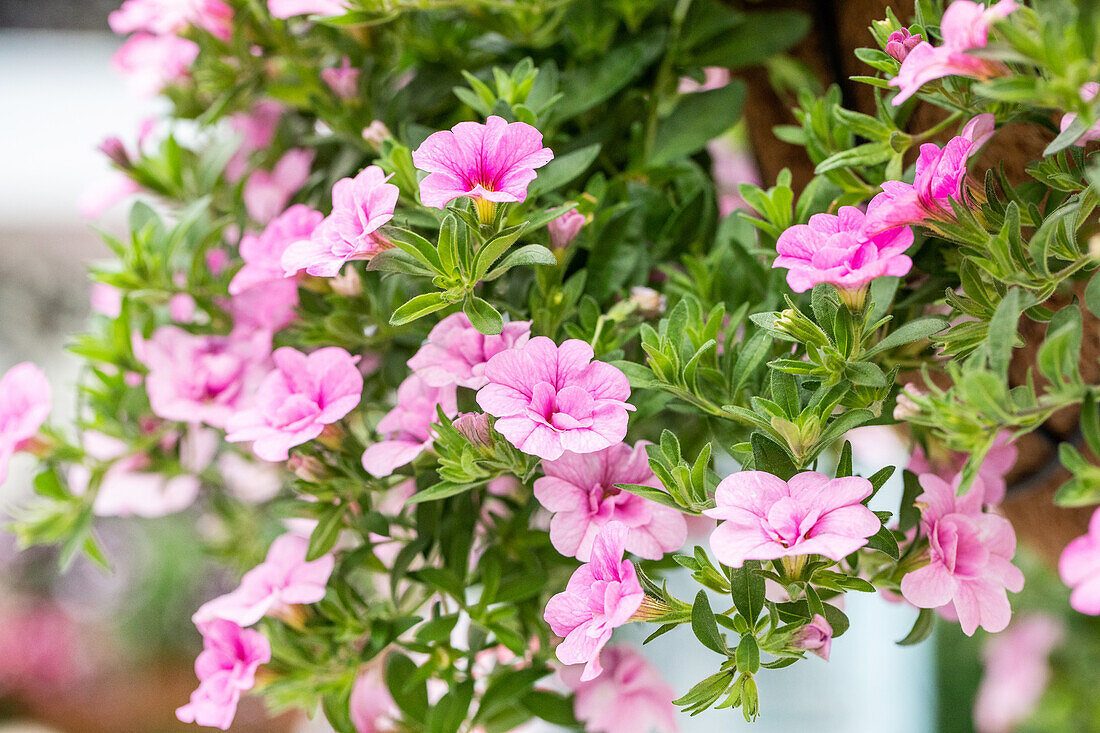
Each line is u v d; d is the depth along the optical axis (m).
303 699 0.63
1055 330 0.53
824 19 0.65
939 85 0.57
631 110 0.65
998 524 0.56
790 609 0.55
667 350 0.57
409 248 0.55
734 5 0.67
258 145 0.71
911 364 0.60
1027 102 0.54
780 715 1.38
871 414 0.55
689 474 0.55
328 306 0.64
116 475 0.69
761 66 0.68
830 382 0.55
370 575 0.68
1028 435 0.63
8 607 1.56
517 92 0.60
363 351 0.63
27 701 1.51
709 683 0.54
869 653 1.39
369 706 0.64
